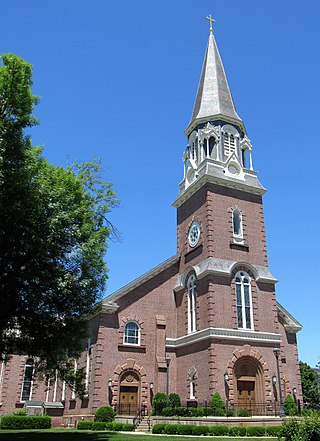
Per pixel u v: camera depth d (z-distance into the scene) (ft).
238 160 141.18
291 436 56.70
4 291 70.08
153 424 103.60
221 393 107.96
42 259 71.46
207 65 162.50
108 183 106.83
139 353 126.62
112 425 105.40
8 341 77.36
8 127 65.72
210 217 127.24
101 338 123.13
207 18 175.11
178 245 143.13
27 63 68.49
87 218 85.87
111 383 119.65
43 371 87.20
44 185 73.56
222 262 122.93
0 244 68.28
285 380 127.95
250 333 117.19
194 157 147.23
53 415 138.82
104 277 82.43
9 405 155.63
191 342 120.47
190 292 129.70
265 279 125.59
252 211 134.92
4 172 64.18
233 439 76.23
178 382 124.16
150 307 132.87
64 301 75.97
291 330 142.41
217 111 146.61
